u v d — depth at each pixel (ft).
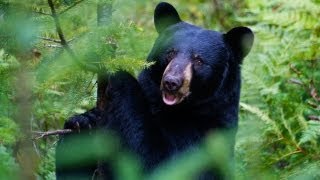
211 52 24.40
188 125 23.50
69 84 16.12
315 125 28.68
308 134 27.86
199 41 24.47
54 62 14.28
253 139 14.78
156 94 24.03
